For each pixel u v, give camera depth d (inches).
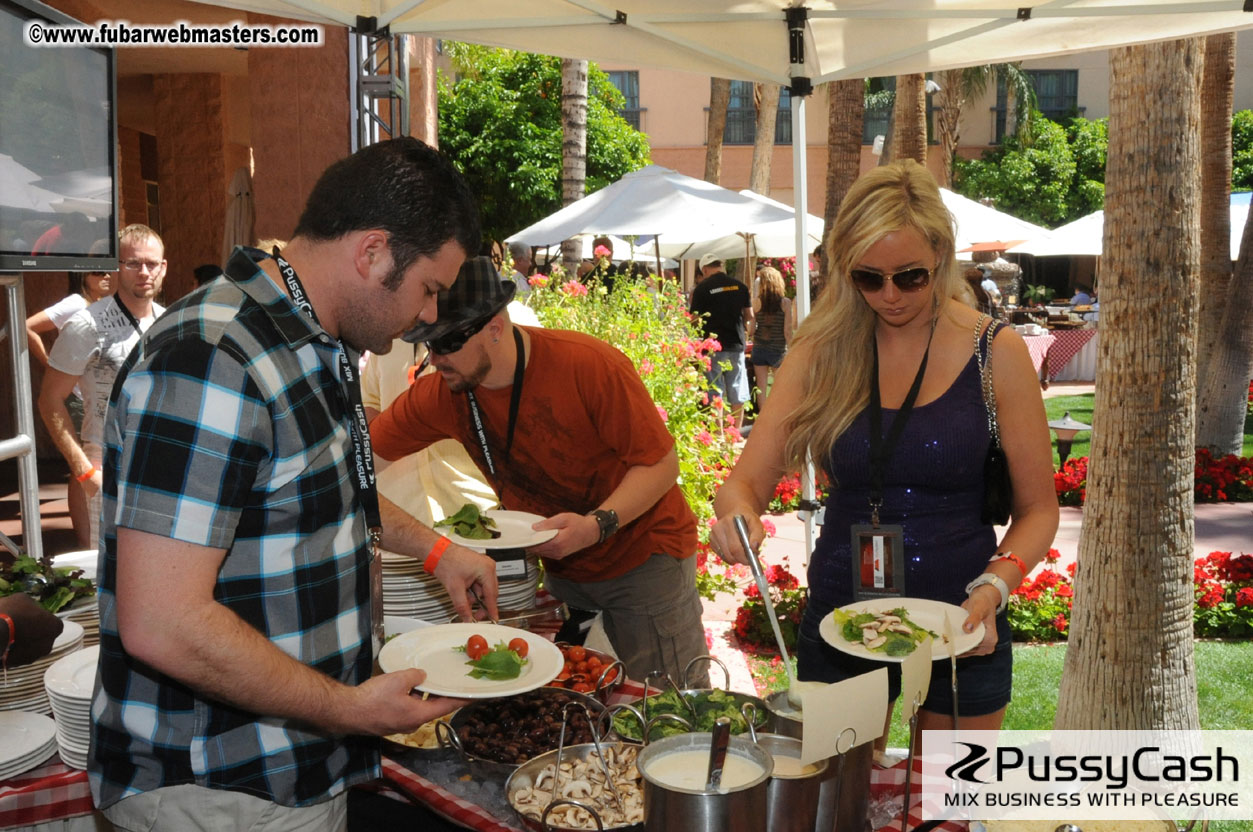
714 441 251.0
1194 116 136.7
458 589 87.4
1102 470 145.6
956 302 87.0
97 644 94.6
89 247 141.3
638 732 71.4
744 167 1230.9
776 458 92.0
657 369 244.2
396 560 100.8
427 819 75.3
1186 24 130.5
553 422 101.3
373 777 65.2
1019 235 452.8
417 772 74.2
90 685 77.3
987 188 1224.2
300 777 59.6
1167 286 138.9
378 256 56.2
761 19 144.3
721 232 329.1
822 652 87.2
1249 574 246.7
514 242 334.0
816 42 155.1
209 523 51.5
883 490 85.9
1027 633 227.0
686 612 111.1
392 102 232.2
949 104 1161.4
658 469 101.2
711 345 270.7
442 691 61.7
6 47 120.9
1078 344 709.9
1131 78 137.9
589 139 778.8
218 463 51.7
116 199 147.9
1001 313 582.9
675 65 160.2
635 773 67.9
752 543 81.7
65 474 336.5
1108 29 138.1
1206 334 408.2
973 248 740.7
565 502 107.6
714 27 146.7
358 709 57.0
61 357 169.2
